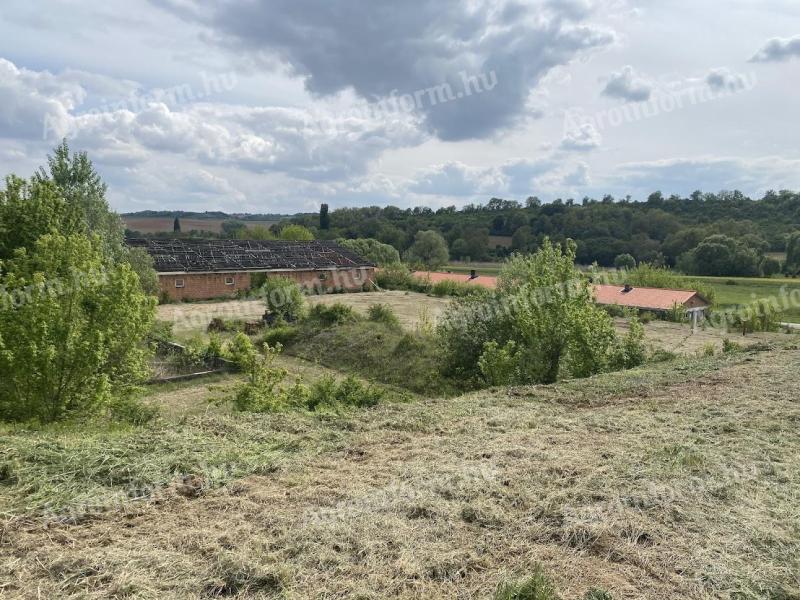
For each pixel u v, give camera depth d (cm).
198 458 586
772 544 427
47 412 897
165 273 3512
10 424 823
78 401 938
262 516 462
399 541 420
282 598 354
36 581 361
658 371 1195
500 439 683
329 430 723
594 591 360
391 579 375
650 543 426
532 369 1425
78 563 381
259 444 654
